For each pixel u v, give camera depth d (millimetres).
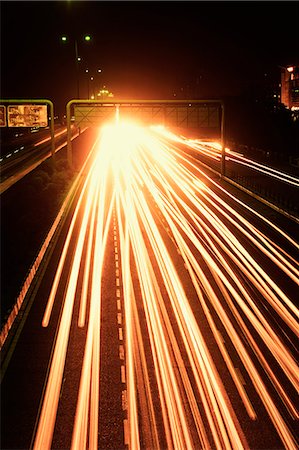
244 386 16516
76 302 23359
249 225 38031
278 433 14250
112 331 20438
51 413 15070
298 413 15164
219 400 15711
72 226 37469
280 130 103250
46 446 13672
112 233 35531
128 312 22297
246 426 14516
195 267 28391
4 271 27422
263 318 21875
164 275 27094
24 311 22359
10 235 34125
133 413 15023
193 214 41781
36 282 25859
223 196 49594
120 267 28281
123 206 44656
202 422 14648
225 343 19484
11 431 14305
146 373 17219
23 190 47594
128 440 13883
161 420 14711
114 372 17281
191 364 17859
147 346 19188
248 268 28312
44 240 31297
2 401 15703
